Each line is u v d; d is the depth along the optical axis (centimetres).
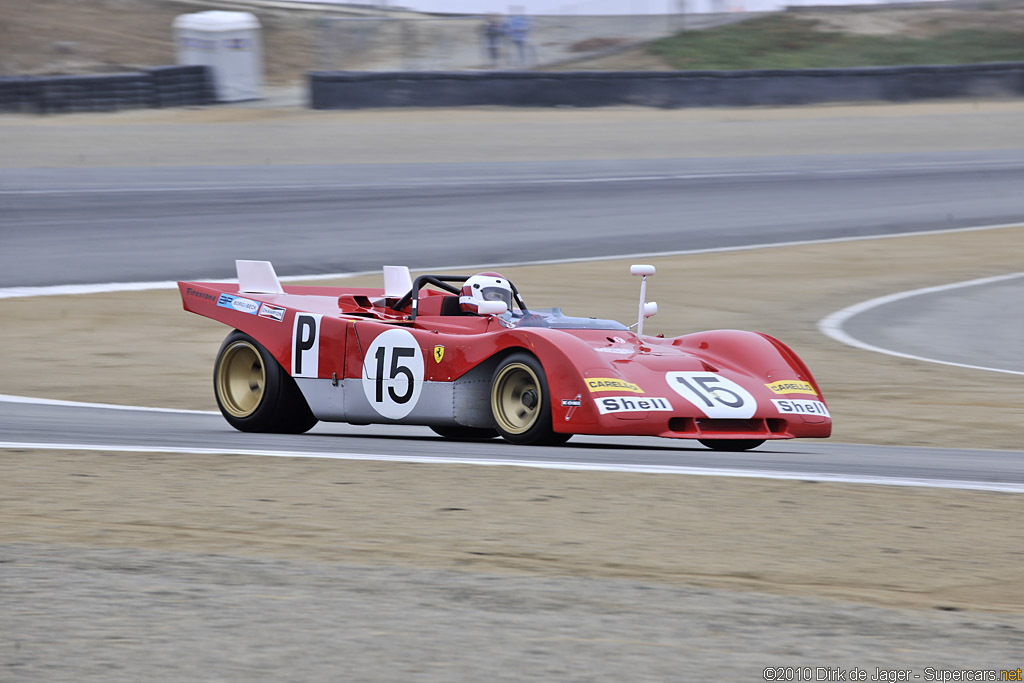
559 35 16125
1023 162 10725
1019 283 6681
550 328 2942
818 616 1476
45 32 17462
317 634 1359
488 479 2300
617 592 1562
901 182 9838
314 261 6731
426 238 7425
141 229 7488
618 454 2653
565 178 9581
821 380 4428
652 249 7419
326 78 11962
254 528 1931
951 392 4194
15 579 1584
